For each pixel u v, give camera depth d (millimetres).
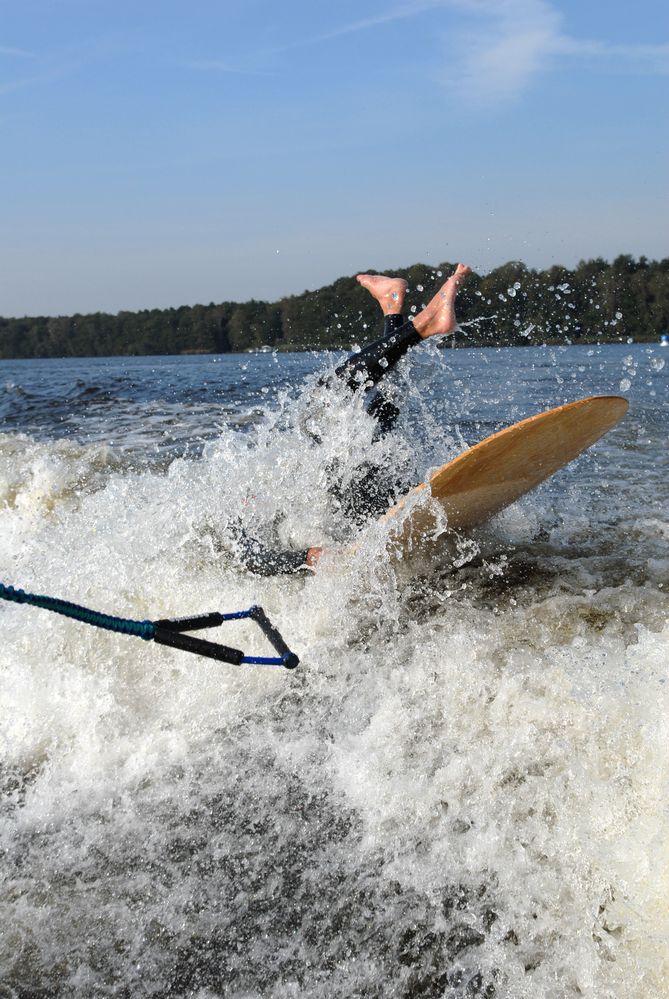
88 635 3535
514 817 2480
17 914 2256
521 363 20531
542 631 3482
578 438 4066
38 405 13609
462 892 2287
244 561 4039
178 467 5316
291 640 3635
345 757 2873
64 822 2645
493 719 2896
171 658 3500
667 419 10086
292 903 2283
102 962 2111
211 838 2541
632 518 5344
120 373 24750
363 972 2070
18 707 3189
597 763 2533
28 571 4105
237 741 3039
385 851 2449
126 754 2990
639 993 1936
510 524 5090
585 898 2188
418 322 4398
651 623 3477
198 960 2119
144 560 4051
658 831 2215
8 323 73188
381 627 3727
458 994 2002
